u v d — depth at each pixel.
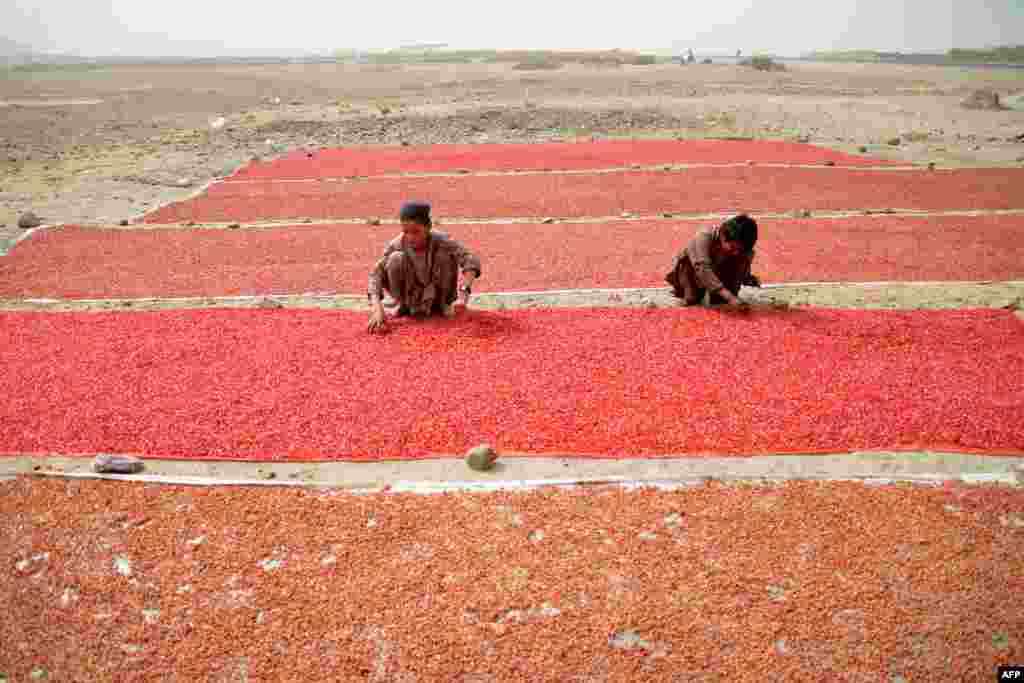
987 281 7.35
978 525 3.53
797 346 5.63
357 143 18.81
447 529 3.56
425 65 63.06
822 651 2.84
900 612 3.01
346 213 10.78
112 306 6.79
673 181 12.89
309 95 32.19
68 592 3.18
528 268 7.98
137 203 11.97
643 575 3.25
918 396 4.79
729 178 13.08
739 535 3.49
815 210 10.80
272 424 4.52
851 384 4.97
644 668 2.77
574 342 5.74
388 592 3.16
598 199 11.52
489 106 25.78
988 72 49.56
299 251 8.76
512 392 4.91
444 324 6.13
